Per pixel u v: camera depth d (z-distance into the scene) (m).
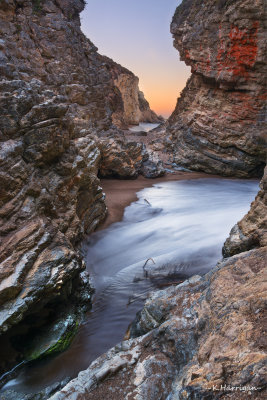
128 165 21.05
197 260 10.52
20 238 7.07
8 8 17.36
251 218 8.59
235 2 18.97
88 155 13.20
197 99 25.70
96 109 23.45
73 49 22.23
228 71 20.86
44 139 8.17
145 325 6.05
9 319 6.16
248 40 19.05
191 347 4.58
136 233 13.04
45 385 6.19
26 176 7.83
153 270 10.09
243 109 21.47
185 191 19.58
